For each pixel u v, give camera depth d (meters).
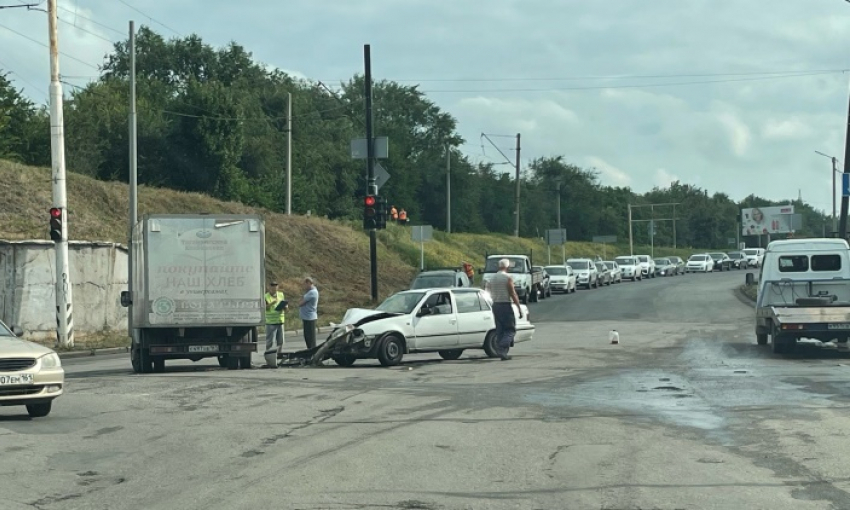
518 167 79.19
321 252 60.91
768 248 25.34
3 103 58.69
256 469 9.94
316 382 18.20
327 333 35.81
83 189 51.00
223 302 21.31
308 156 82.44
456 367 21.02
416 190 106.06
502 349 22.80
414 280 35.56
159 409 14.60
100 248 36.53
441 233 87.75
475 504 8.27
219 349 21.27
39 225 41.25
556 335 31.56
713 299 52.84
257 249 21.50
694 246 167.12
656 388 16.58
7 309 32.69
